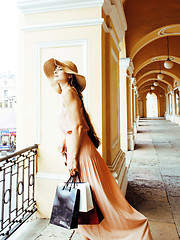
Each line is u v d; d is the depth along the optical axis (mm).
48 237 2254
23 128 2852
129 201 3340
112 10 2973
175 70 15641
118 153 3848
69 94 1633
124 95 7953
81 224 1576
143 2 6297
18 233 2438
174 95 22344
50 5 2676
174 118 22953
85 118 1843
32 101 2820
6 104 13016
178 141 10219
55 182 2684
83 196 1502
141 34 7035
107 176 1745
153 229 2494
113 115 3408
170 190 3809
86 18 2611
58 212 1539
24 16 2830
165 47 10742
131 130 8703
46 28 2732
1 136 10648
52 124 2756
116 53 3803
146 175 4773
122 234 1623
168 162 6012
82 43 2639
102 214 1625
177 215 2850
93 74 2604
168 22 6633
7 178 5828
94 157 1688
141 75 16359
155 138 11508
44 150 2773
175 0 6102
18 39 3027
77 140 1599
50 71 1832
